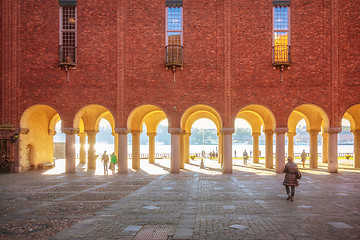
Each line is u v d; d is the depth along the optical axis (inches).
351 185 574.2
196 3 803.4
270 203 405.4
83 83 795.4
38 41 799.7
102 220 317.4
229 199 436.1
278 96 787.4
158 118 1150.3
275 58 788.6
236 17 799.7
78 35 799.7
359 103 778.2
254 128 1165.7
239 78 791.1
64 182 631.2
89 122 965.2
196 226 293.7
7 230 282.7
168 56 793.6
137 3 803.4
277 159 802.2
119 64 791.7
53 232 276.1
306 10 796.6
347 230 279.1
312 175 741.9
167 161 1253.1
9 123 792.9
